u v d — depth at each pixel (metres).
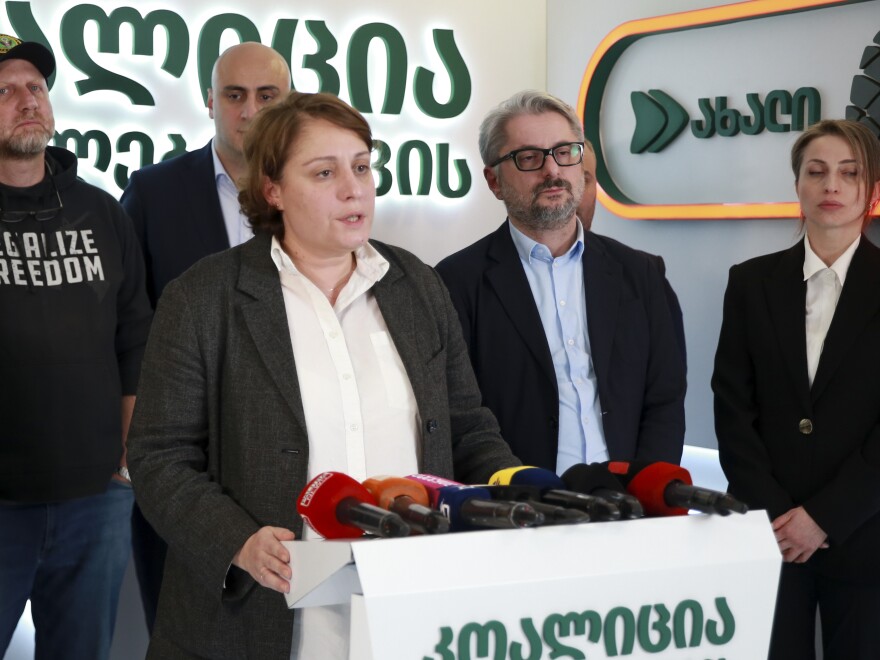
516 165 2.73
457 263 2.87
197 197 3.61
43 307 3.00
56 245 3.05
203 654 1.88
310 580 1.33
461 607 1.20
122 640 3.95
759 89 4.71
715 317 4.94
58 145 4.68
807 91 4.46
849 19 4.33
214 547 1.72
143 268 3.31
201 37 4.92
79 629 3.14
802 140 3.09
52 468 2.99
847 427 2.90
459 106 5.50
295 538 1.70
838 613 2.95
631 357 2.78
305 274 2.00
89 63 4.72
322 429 1.90
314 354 1.94
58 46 4.68
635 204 5.25
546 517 1.30
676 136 5.09
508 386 2.75
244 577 1.83
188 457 1.91
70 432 3.02
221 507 1.77
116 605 3.25
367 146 1.92
